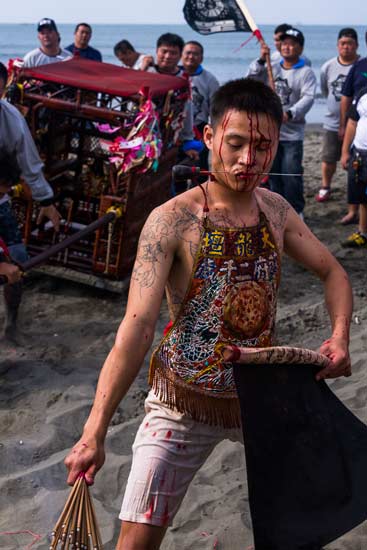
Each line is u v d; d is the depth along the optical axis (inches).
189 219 90.5
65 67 227.8
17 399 169.3
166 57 283.6
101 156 228.7
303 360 90.3
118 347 85.0
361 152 265.7
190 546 120.1
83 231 198.8
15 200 228.2
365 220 280.4
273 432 88.3
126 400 170.1
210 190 92.7
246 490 135.3
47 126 226.5
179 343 93.5
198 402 93.4
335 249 281.1
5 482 137.4
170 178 243.9
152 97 212.4
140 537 90.5
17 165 189.3
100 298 228.2
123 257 222.8
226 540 121.0
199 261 90.3
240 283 91.8
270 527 86.0
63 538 81.0
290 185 298.7
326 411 92.4
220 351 92.7
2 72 180.1
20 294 193.8
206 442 95.2
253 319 93.3
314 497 88.7
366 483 91.2
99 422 82.1
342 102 307.7
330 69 334.6
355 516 89.0
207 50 3388.3
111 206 217.0
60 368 184.9
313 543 86.4
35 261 176.9
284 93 298.5
